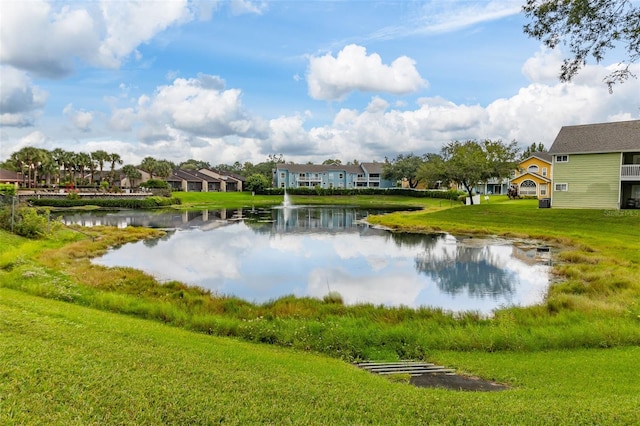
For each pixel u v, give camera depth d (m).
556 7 11.75
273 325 10.36
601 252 20.97
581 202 36.06
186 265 20.84
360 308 12.65
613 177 34.47
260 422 4.54
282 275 18.86
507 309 12.57
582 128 37.53
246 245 26.97
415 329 10.45
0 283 12.52
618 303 12.20
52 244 23.56
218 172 114.75
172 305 12.27
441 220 37.19
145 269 19.66
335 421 4.68
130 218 45.19
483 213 38.25
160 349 7.04
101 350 6.46
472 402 5.53
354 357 8.90
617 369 7.59
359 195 86.19
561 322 10.88
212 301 13.05
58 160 88.75
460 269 19.80
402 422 4.75
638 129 34.56
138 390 5.04
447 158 58.59
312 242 28.12
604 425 4.77
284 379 6.08
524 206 40.97
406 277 18.45
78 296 12.09
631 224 27.81
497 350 9.15
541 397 5.98
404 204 69.06
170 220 43.00
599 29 11.56
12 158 75.56
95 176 105.38
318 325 10.34
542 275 18.27
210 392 5.22
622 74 11.96
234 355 7.43
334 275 18.88
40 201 57.31
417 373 7.78
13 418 4.12
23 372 5.14
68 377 5.18
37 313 8.62
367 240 28.84
